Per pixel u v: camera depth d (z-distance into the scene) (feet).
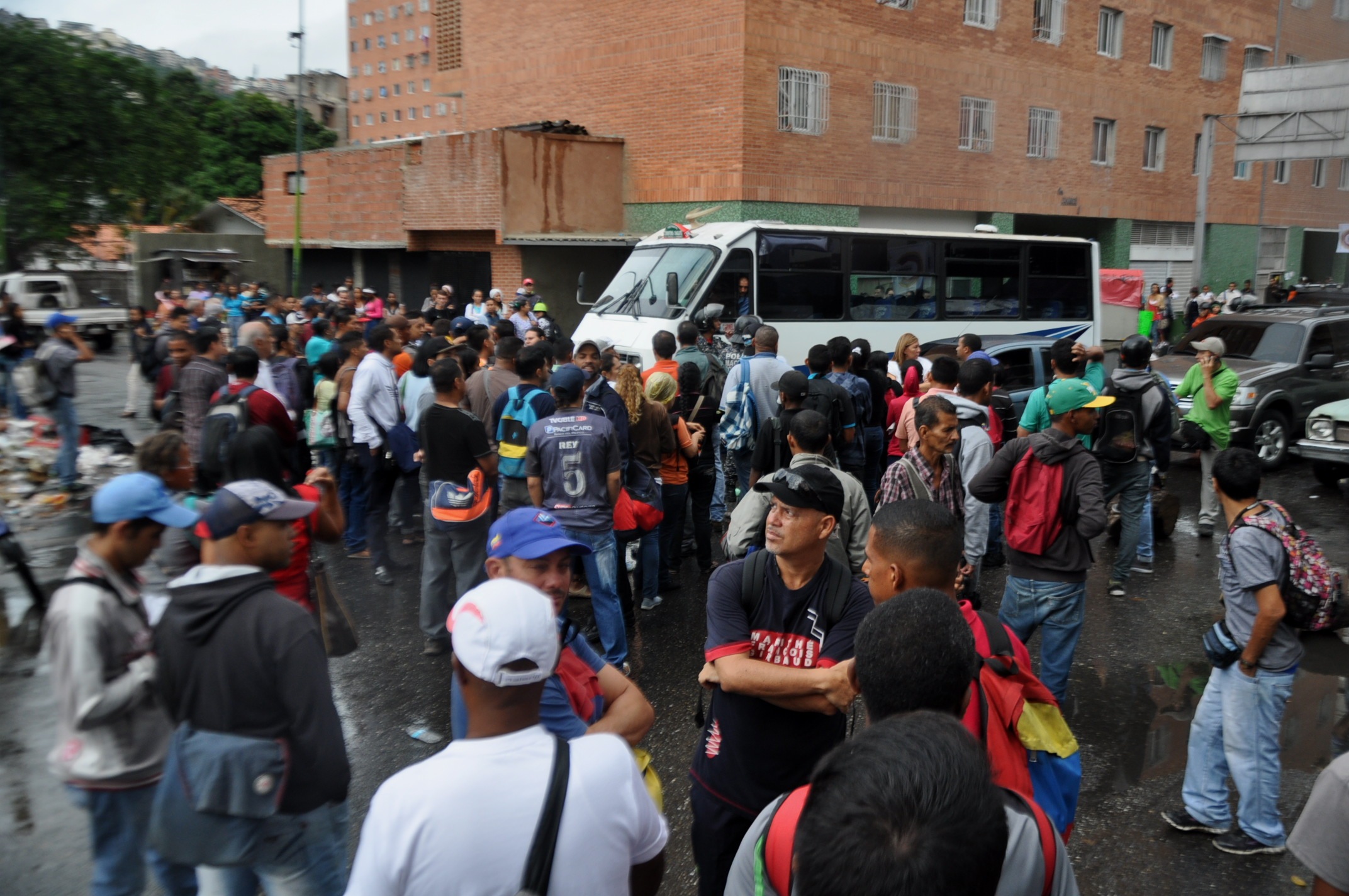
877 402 29.76
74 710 9.59
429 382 25.03
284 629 8.49
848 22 66.44
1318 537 30.27
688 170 65.26
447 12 102.27
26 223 100.94
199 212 117.80
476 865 5.58
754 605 9.59
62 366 33.09
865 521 13.91
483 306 59.41
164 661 8.57
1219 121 99.60
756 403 25.88
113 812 10.10
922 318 47.26
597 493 18.54
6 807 14.74
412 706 18.22
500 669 5.87
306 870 8.78
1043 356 36.68
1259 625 12.67
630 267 44.42
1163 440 24.27
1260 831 13.37
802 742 9.26
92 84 103.91
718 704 9.64
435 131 400.06
